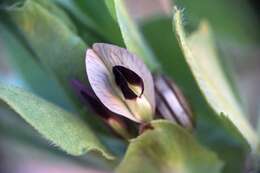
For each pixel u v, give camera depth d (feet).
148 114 0.43
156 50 0.52
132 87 0.42
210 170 0.43
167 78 0.46
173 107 0.44
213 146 0.49
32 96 0.41
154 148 0.42
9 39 0.50
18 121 0.48
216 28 0.61
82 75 0.45
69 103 0.48
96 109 0.44
